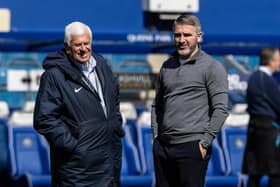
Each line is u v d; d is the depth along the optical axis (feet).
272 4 122.62
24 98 130.72
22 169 100.07
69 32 59.16
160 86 65.05
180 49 62.69
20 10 114.11
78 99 59.47
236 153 105.19
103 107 60.54
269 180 87.15
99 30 116.88
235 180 98.12
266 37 103.24
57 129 59.00
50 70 59.57
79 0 115.85
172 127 63.21
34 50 106.73
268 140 85.25
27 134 101.60
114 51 106.83
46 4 114.62
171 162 64.08
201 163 63.16
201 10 120.98
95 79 60.70
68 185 60.34
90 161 59.93
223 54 109.91
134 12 117.19
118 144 62.34
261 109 85.46
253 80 85.76
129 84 120.67
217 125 62.08
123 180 96.43
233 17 121.80
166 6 108.78
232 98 121.80
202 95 63.00
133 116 110.01
